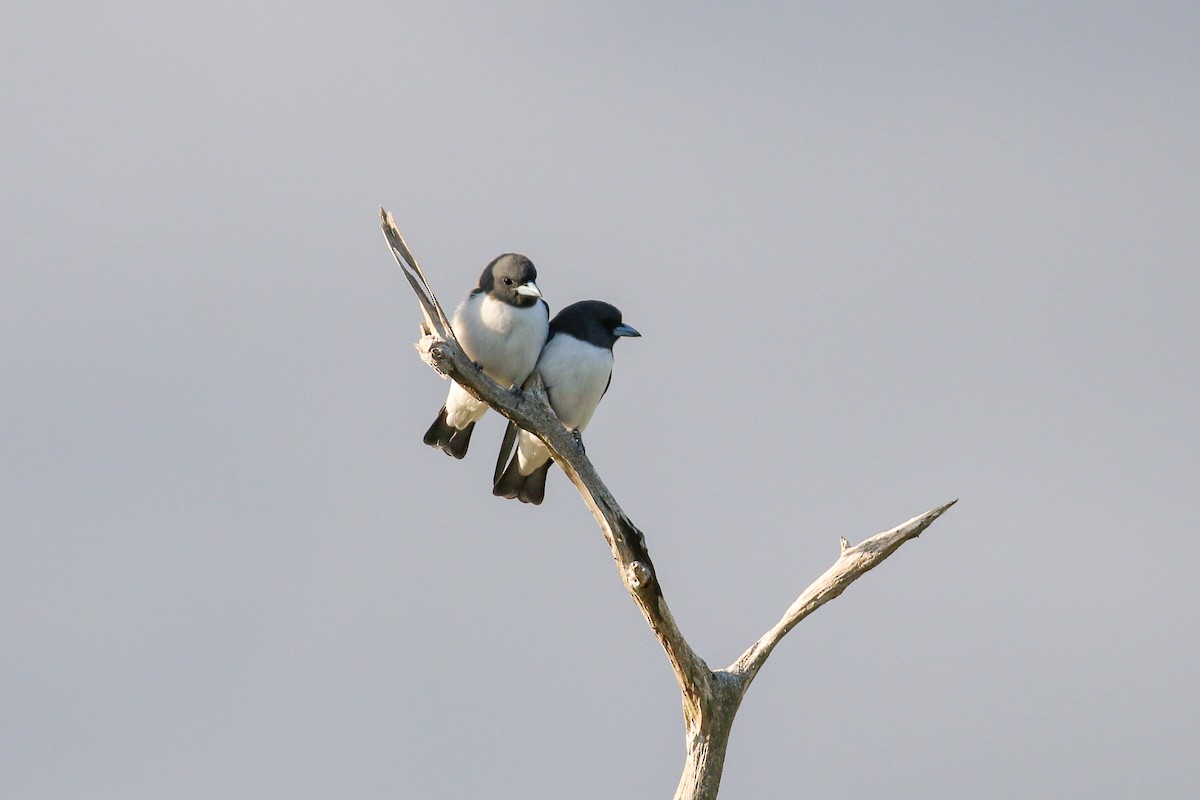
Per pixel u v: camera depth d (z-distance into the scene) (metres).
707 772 11.22
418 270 11.02
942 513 11.62
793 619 11.62
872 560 11.49
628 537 11.08
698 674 11.08
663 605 10.82
